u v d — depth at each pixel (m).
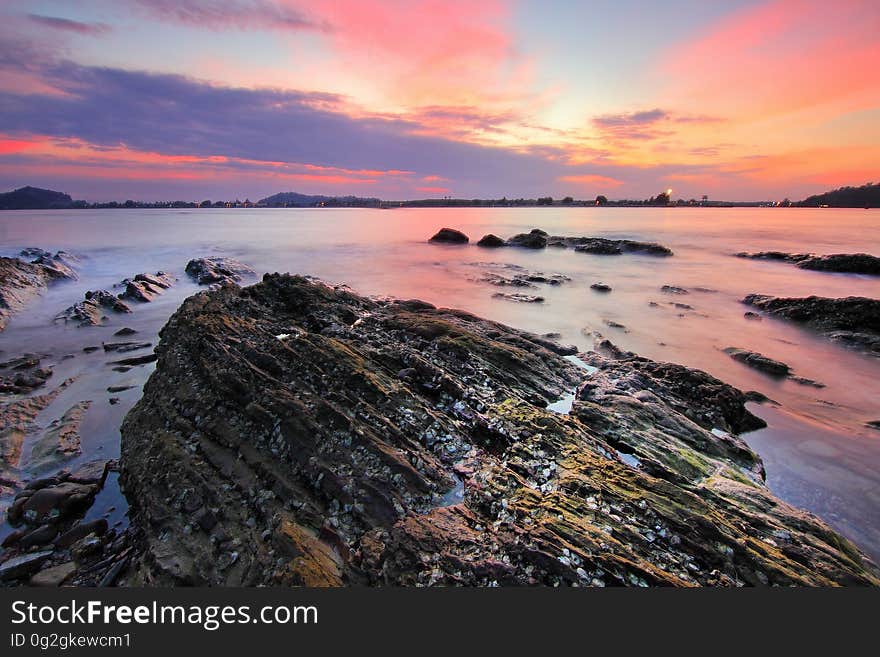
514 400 11.80
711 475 10.09
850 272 39.00
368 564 6.94
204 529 8.09
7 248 49.72
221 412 10.46
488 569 6.54
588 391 13.15
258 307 18.20
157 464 9.63
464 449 9.61
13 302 25.97
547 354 15.86
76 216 140.12
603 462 9.12
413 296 30.81
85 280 35.72
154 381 13.09
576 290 33.03
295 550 7.17
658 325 24.34
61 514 9.45
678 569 6.86
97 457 11.76
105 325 23.75
